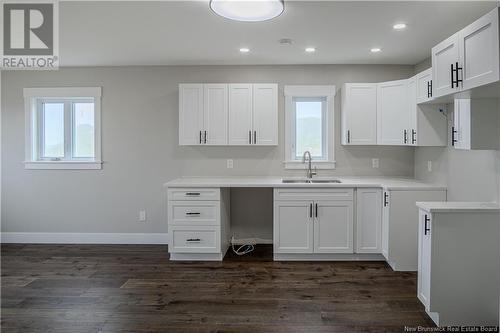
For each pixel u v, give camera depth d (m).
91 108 4.77
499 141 2.65
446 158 3.62
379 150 4.56
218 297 3.03
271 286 3.25
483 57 2.12
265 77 4.55
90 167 4.68
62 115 4.79
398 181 4.11
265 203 4.63
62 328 2.53
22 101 4.68
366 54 4.02
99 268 3.76
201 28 3.20
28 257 4.13
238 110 4.29
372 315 2.70
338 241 3.90
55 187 4.71
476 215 2.53
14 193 4.73
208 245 3.96
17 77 4.67
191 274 3.57
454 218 2.54
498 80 1.98
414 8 2.74
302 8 2.73
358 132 4.25
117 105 4.64
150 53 4.02
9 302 2.96
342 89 4.46
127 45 3.71
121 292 3.14
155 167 4.67
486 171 2.94
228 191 4.47
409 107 3.81
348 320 2.62
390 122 4.06
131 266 3.82
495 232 2.53
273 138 4.30
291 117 4.57
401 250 3.62
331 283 3.32
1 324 2.59
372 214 3.87
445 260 2.54
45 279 3.46
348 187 3.85
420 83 3.52
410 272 3.59
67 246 4.58
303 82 4.54
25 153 4.70
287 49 3.85
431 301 2.55
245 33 3.32
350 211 3.87
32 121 4.71
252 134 4.30
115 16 2.92
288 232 3.92
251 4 2.46
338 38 3.46
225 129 4.30
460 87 2.37
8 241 4.75
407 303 2.90
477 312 2.55
